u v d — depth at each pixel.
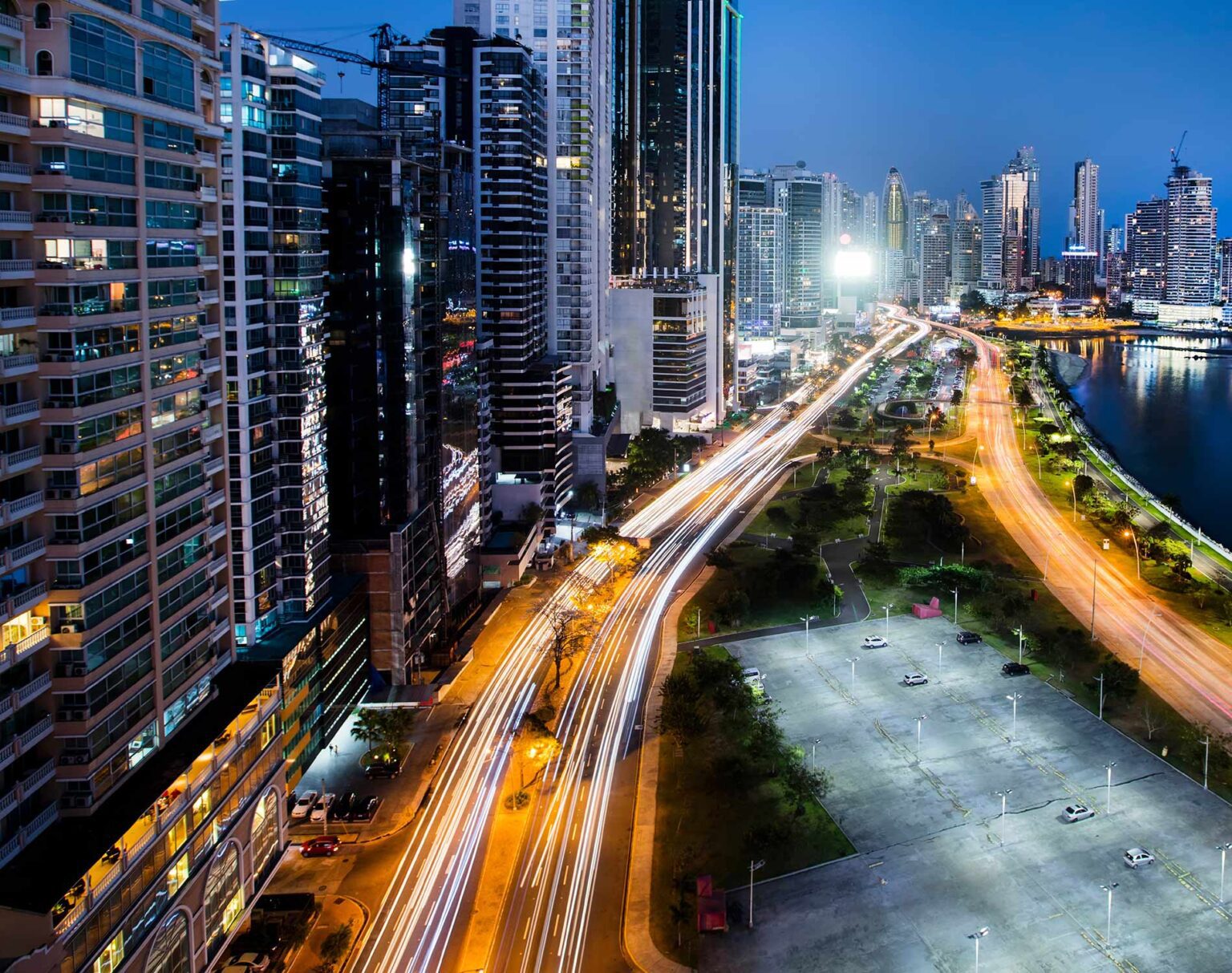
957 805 162.50
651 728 188.75
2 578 97.94
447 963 127.44
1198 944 130.50
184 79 119.81
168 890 110.06
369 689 196.12
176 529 118.75
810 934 132.75
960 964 127.06
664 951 129.75
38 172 99.75
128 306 109.81
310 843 150.62
